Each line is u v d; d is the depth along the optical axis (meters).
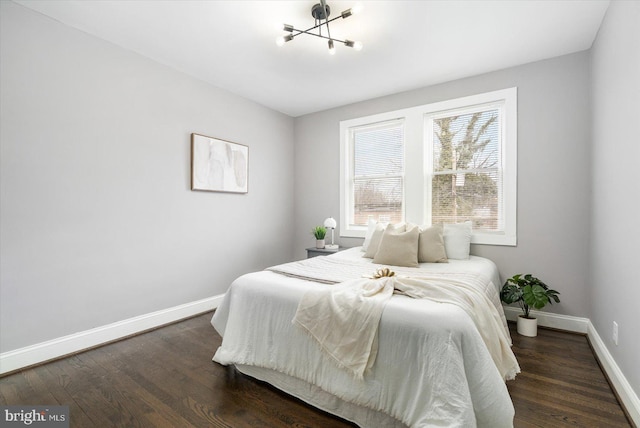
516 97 2.93
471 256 3.10
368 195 3.91
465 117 3.26
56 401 1.74
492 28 2.35
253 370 1.95
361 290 1.72
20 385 1.90
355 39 2.50
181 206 3.09
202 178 3.25
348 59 2.83
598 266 2.31
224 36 2.48
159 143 2.90
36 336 2.16
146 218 2.80
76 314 2.36
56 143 2.25
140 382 1.93
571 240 2.71
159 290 2.91
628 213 1.67
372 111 3.80
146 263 2.80
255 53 2.74
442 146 3.39
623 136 1.75
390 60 2.85
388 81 3.30
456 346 1.31
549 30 2.37
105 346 2.46
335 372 1.57
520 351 2.34
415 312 1.44
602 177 2.20
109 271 2.55
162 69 2.92
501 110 3.08
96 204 2.47
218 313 2.18
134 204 2.71
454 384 1.25
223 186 3.47
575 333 2.68
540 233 2.84
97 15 2.20
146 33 2.43
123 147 2.63
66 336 2.30
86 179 2.41
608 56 2.06
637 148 1.54
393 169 3.71
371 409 1.47
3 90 2.01
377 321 1.47
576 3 2.06
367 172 3.92
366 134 3.93
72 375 2.01
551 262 2.79
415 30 2.38
